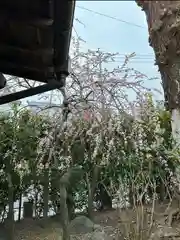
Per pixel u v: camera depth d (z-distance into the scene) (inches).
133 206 168.4
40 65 118.8
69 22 84.7
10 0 82.7
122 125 184.2
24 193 205.3
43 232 176.4
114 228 173.8
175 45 222.4
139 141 189.3
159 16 235.1
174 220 185.8
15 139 184.2
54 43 97.3
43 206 201.8
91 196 190.4
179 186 201.8
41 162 175.0
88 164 192.1
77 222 169.3
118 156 186.5
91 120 182.7
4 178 184.2
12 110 193.3
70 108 181.5
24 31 97.8
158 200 206.2
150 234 155.3
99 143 179.6
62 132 181.3
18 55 113.7
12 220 170.4
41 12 86.3
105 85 182.5
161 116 224.4
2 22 93.6
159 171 201.9
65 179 165.2
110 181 188.9
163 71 234.7
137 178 181.2
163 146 205.3
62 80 122.3
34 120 193.5
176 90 221.8
